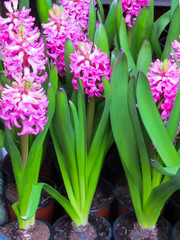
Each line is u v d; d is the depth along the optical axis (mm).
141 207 443
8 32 363
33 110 306
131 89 345
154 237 448
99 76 376
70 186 441
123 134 403
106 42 439
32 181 396
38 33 331
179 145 430
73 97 420
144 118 352
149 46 466
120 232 451
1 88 333
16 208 411
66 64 406
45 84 411
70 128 382
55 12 408
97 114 462
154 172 419
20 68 334
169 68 352
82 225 455
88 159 435
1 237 376
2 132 441
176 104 364
